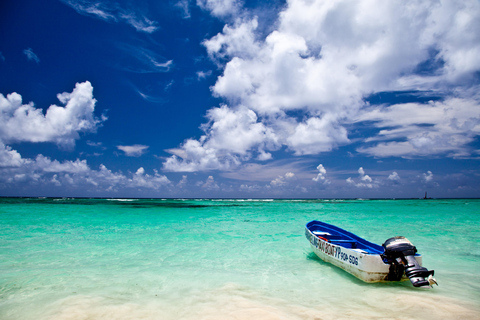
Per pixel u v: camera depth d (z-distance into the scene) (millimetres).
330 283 5855
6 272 6727
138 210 30609
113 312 4285
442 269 7090
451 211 32000
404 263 5145
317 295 5125
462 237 12375
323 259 7395
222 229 15125
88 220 19203
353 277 6039
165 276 6469
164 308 4477
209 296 5098
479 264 7625
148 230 14508
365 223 18734
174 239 11750
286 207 42250
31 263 7637
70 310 4336
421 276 4820
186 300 4879
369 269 5508
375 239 12109
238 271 6898
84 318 4043
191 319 4000
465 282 5914
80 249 9586
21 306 4539
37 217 20797
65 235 12555
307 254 8852
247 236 12617
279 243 10891
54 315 4141
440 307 4367
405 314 4117
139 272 6801
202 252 9195
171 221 19359
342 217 23656
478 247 10031
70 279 6172
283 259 8180
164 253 9023
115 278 6297
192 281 6090
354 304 4605
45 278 6238
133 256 8586
